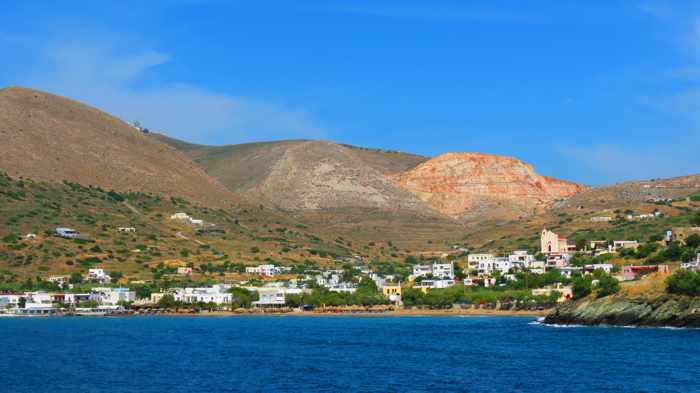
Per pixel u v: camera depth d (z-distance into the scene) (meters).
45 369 195.12
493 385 163.62
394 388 162.12
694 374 172.38
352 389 161.75
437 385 164.62
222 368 193.38
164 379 177.75
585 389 158.00
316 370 187.62
